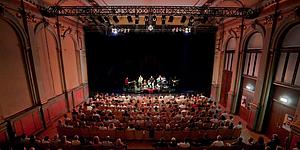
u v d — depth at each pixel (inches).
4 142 317.4
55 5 488.4
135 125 402.9
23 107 406.6
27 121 406.0
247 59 536.7
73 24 654.5
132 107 528.1
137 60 894.4
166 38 842.8
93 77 826.8
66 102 587.8
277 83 407.2
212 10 511.2
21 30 395.2
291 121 366.3
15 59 390.9
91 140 389.4
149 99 649.6
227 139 399.5
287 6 366.9
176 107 528.4
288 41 385.1
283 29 381.7
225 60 681.0
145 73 909.8
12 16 369.1
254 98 465.4
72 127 383.9
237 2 475.8
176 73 901.8
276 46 405.4
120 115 476.1
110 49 863.1
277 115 409.4
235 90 581.6
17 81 394.0
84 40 751.7
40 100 449.7
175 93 831.1
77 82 701.9
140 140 393.4
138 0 477.1
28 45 418.3
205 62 825.5
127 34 808.9
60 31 561.3
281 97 399.9
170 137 382.3
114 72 896.3
